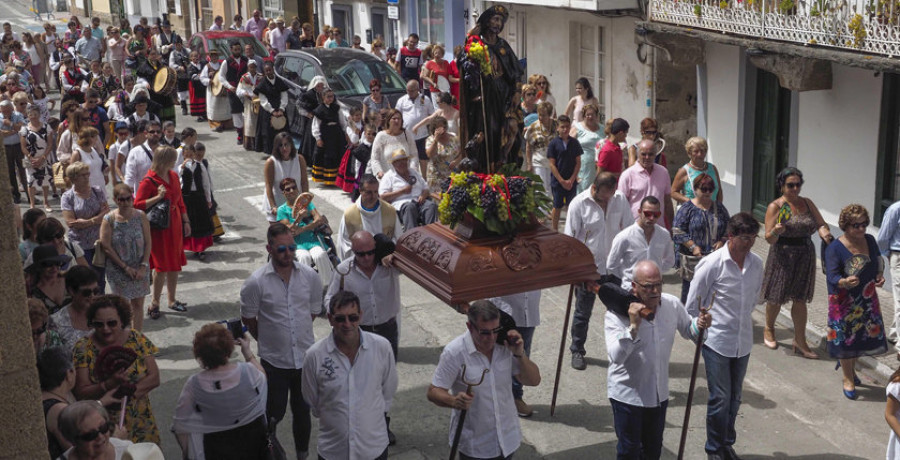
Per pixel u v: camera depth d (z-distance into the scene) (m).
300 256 9.85
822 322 9.87
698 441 7.70
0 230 4.05
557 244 5.15
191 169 12.21
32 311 6.30
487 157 5.34
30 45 28.12
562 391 8.59
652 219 8.30
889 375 8.62
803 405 8.30
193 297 11.20
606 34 16.14
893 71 9.14
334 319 5.98
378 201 9.19
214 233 13.21
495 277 4.96
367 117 14.20
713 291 7.12
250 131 18.67
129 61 24.55
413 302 10.88
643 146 10.08
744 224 6.92
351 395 6.09
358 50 18.66
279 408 7.37
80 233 10.03
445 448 7.66
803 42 10.55
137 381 6.27
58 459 5.03
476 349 6.07
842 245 8.17
